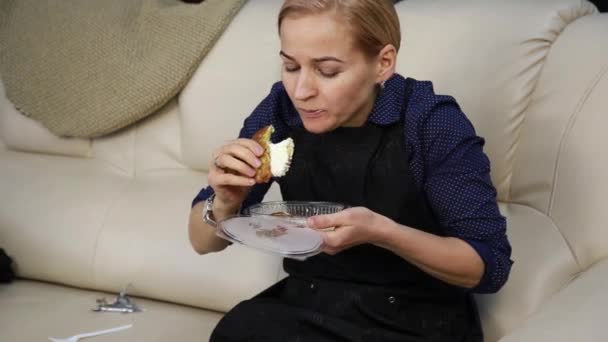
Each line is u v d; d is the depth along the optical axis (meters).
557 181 1.54
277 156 1.29
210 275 1.79
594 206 1.48
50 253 1.93
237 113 1.88
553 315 1.22
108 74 2.02
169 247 1.83
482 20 1.67
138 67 1.98
